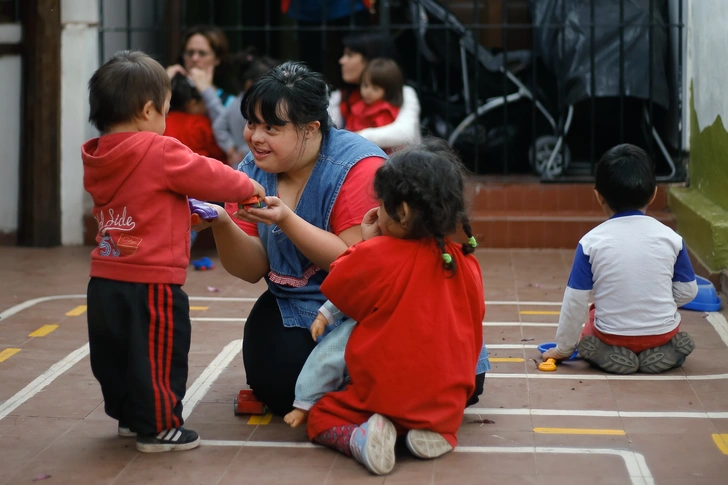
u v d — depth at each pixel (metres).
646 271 6.17
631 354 6.24
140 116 4.77
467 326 4.92
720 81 9.15
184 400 5.85
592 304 6.74
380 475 4.64
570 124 11.48
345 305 4.85
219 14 14.41
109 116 4.76
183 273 4.85
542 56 11.39
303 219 5.29
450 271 4.83
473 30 12.10
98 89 4.75
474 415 5.51
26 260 10.52
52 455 4.96
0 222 11.35
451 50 11.88
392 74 10.03
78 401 5.84
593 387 6.00
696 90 10.20
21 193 11.30
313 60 12.90
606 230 6.24
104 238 4.81
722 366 6.40
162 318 4.77
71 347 7.06
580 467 4.73
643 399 5.75
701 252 9.02
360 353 4.78
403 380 4.71
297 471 4.72
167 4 13.58
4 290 9.02
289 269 5.38
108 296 4.77
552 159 11.22
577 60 10.98
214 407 5.72
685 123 10.73
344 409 4.93
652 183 6.26
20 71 11.11
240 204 4.89
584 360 6.57
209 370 6.47
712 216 8.82
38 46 10.99
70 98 11.17
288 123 5.11
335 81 12.77
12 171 11.28
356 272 4.77
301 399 5.06
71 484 4.59
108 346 4.88
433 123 12.38
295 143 5.18
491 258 10.37
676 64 10.94
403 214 4.73
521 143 12.24
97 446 5.09
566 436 5.16
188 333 4.93
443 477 4.62
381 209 4.86
